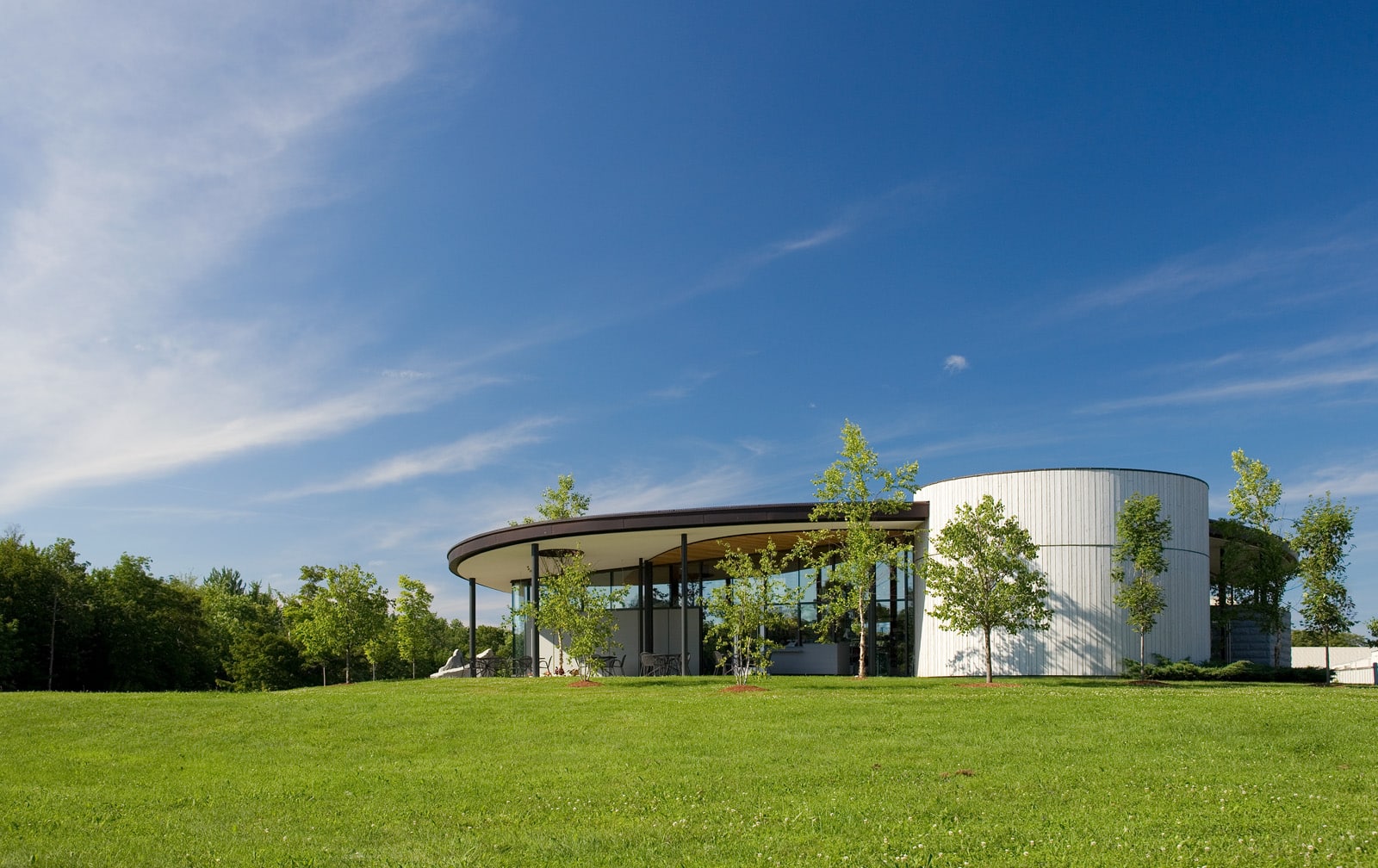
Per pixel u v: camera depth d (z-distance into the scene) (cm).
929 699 1852
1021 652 2814
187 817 1010
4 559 5109
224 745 1520
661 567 4047
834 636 3381
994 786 1049
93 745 1533
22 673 5100
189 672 6319
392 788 1154
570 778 1171
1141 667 2631
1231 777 1065
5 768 1329
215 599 8275
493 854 830
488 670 3872
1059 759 1207
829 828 890
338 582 4375
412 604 4953
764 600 2391
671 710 1766
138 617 5788
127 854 849
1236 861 751
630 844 855
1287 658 3684
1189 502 2941
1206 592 2966
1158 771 1111
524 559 3744
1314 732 1342
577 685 2456
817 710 1706
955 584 2445
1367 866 731
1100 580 2800
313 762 1368
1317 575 3003
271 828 952
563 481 5375
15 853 856
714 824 919
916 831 866
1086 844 809
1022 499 2877
